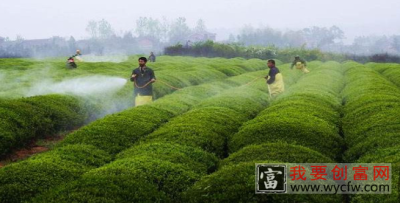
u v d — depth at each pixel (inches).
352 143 506.6
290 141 482.9
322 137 496.1
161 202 342.6
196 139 506.3
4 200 345.7
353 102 757.9
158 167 391.2
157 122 633.6
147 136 540.4
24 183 364.5
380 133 482.9
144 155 434.0
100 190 331.9
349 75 1425.9
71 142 520.4
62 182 380.2
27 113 627.5
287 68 1770.4
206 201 317.7
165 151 450.9
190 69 1515.7
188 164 423.8
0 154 525.7
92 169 405.1
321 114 633.0
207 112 657.0
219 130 562.3
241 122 642.8
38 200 328.5
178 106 767.1
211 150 503.2
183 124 571.2
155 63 1844.2
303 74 1542.8
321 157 421.4
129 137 548.1
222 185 330.0
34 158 452.4
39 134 640.4
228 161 426.9
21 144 582.9
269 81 869.8
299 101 715.4
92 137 528.1
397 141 437.4
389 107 615.5
